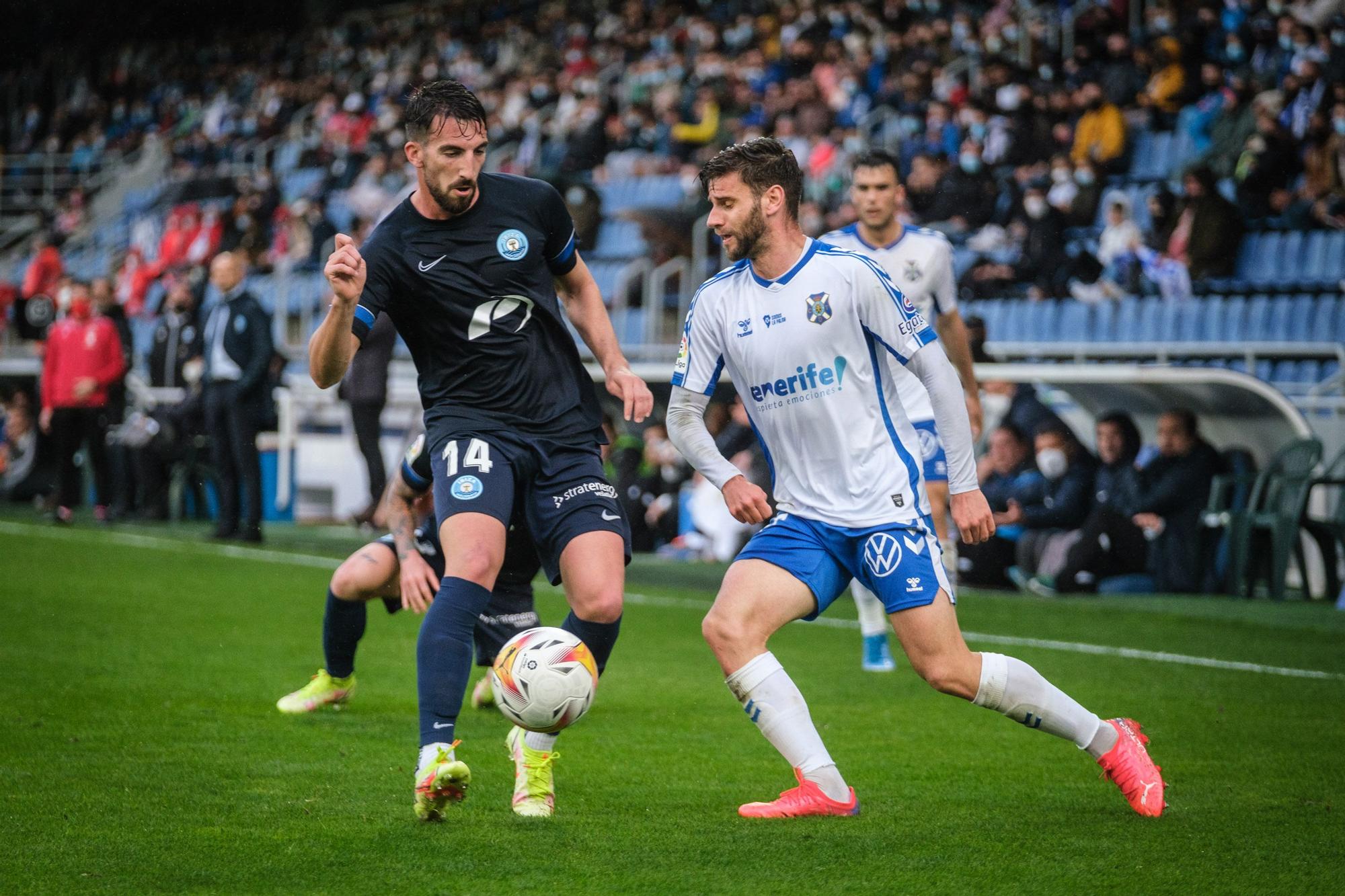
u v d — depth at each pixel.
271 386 34.31
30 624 21.22
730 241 11.02
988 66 47.75
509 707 10.40
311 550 32.81
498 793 11.57
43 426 38.34
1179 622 23.73
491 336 11.48
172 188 71.25
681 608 25.28
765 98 53.41
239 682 16.98
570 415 11.70
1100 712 15.84
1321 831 10.49
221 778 11.99
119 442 39.38
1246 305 36.62
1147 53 46.22
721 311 11.26
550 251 11.99
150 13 91.06
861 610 18.84
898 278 17.52
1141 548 27.77
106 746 13.24
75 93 89.81
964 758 13.30
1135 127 45.66
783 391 10.99
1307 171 39.22
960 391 10.85
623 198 53.31
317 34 86.69
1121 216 39.47
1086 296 38.72
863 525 10.88
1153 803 10.93
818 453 11.00
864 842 10.10
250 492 33.97
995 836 10.30
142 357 55.72
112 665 17.94
